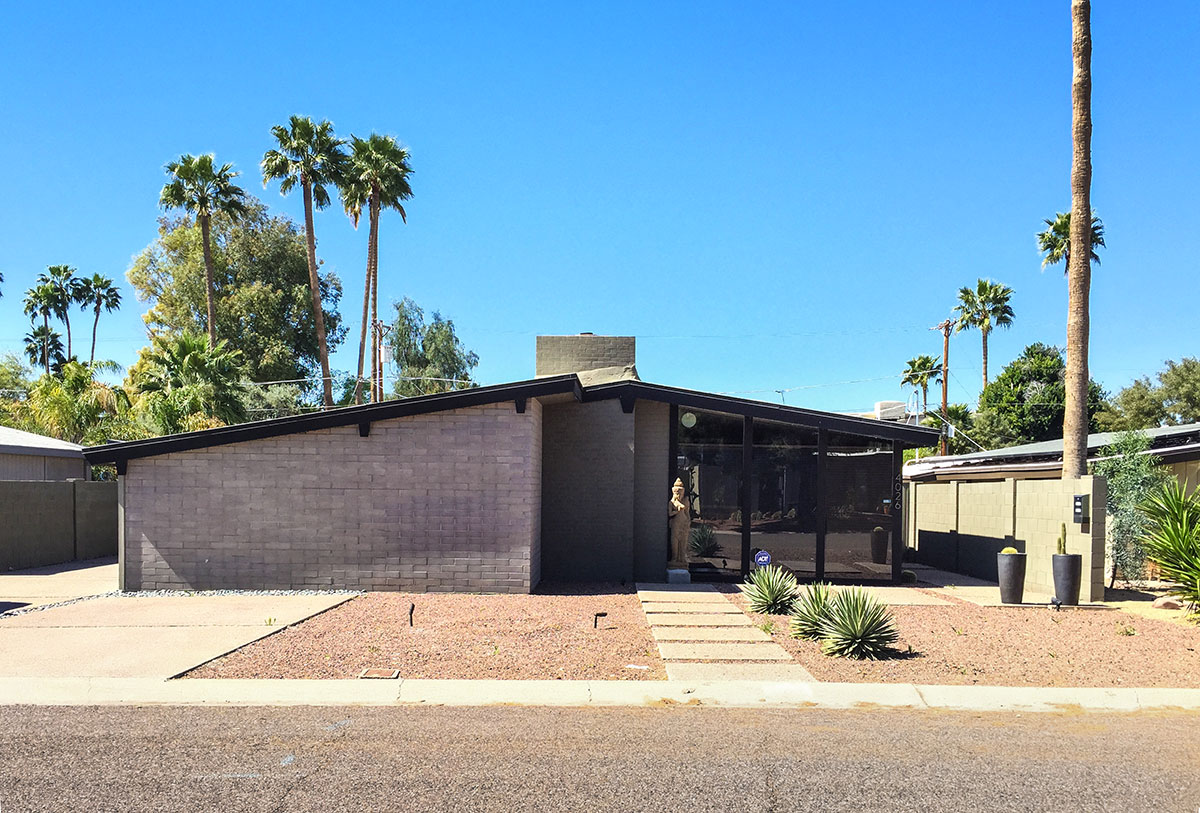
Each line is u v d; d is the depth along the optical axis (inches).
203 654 336.8
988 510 652.1
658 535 598.2
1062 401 1943.9
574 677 306.8
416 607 458.3
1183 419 1745.8
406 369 1913.1
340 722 260.1
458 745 237.9
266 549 516.7
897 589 573.9
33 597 499.8
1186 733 256.2
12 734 247.0
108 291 2519.7
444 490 518.3
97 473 1018.7
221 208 1537.9
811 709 279.6
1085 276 614.2
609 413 594.2
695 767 221.1
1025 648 367.9
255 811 191.5
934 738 248.4
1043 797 202.4
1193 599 463.5
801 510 604.7
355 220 1562.5
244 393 1151.0
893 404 1302.9
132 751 231.9
